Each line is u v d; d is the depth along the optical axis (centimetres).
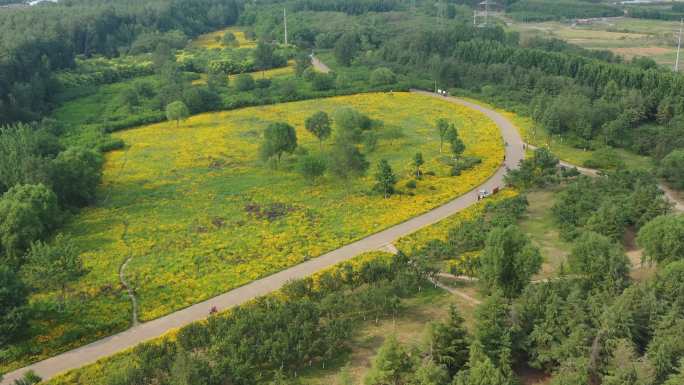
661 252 7100
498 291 6112
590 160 11450
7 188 9544
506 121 14512
